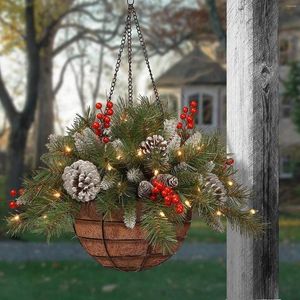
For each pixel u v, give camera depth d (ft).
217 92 64.90
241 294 7.81
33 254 31.01
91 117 7.84
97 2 52.49
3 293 22.59
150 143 7.11
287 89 57.26
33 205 7.25
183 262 29.37
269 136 7.80
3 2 47.42
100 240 7.03
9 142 44.21
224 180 7.41
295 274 27.09
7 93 44.65
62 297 21.77
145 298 21.93
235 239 7.91
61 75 58.54
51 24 47.44
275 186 7.81
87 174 6.87
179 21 52.42
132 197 6.90
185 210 6.81
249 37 7.77
